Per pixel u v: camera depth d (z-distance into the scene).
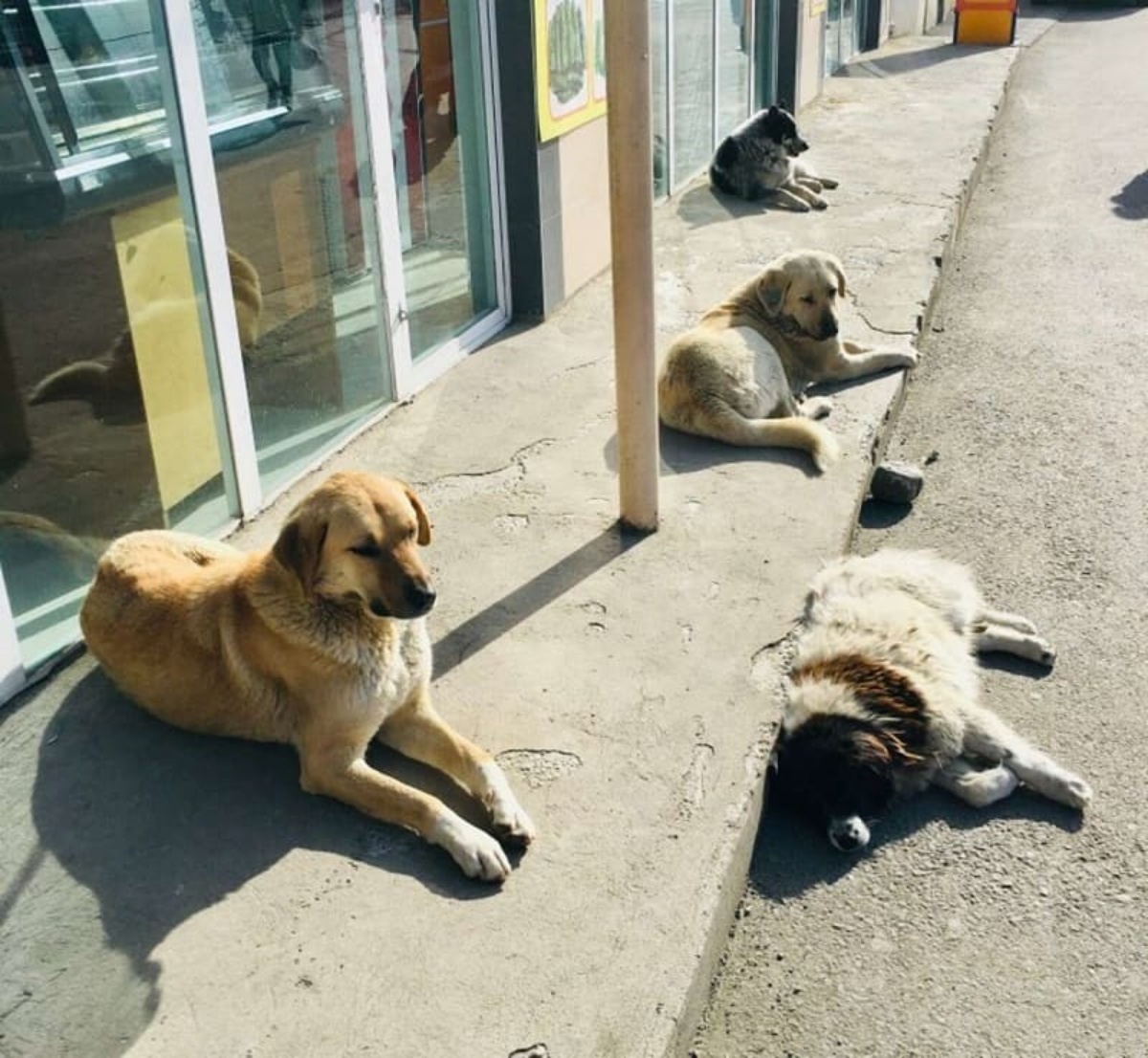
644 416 4.82
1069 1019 3.25
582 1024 2.85
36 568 4.18
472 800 3.59
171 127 4.51
